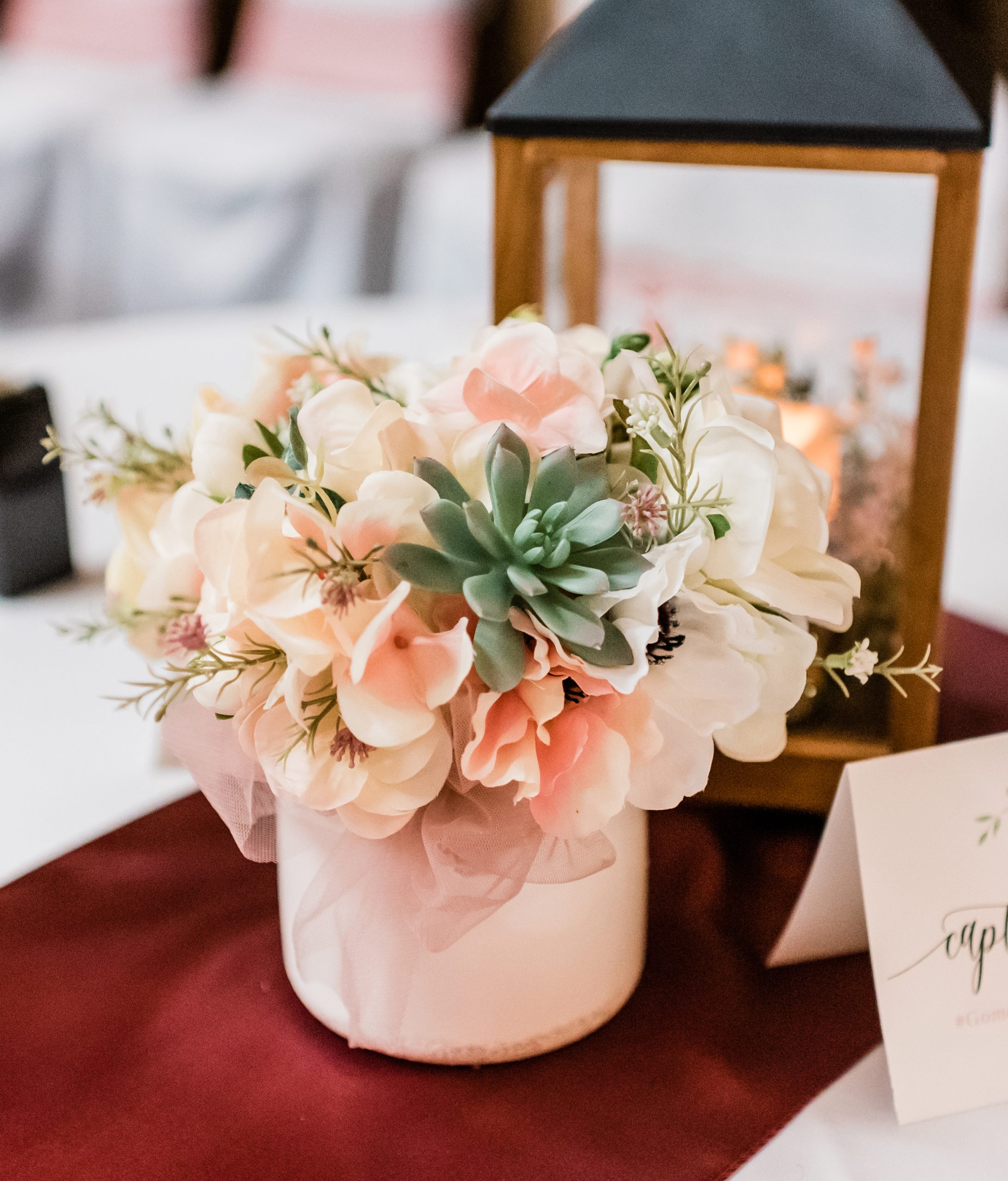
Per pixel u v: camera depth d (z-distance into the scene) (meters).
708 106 0.61
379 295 3.21
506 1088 0.53
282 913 0.56
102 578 1.01
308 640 0.41
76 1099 0.52
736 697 0.45
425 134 3.48
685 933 0.63
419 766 0.43
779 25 0.61
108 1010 0.57
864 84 0.59
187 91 3.85
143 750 0.77
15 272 3.55
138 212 3.37
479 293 3.06
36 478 0.96
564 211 0.82
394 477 0.42
